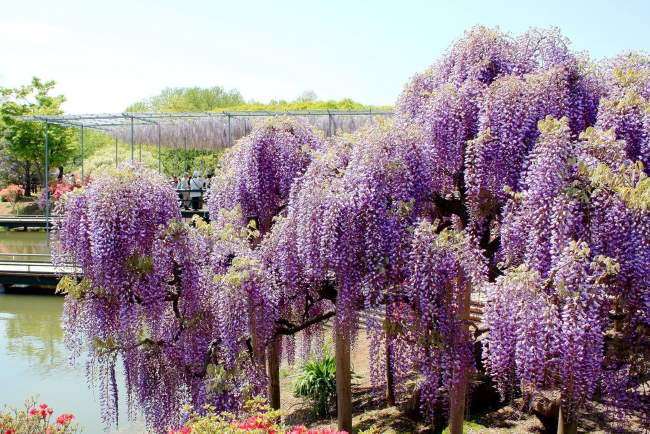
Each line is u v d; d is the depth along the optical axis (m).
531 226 4.56
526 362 4.11
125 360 6.16
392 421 6.71
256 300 5.61
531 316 4.11
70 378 9.51
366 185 5.07
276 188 6.99
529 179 4.59
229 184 7.27
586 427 5.42
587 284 4.00
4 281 15.44
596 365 4.02
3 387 9.12
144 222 5.93
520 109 5.19
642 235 4.25
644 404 4.62
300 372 8.94
